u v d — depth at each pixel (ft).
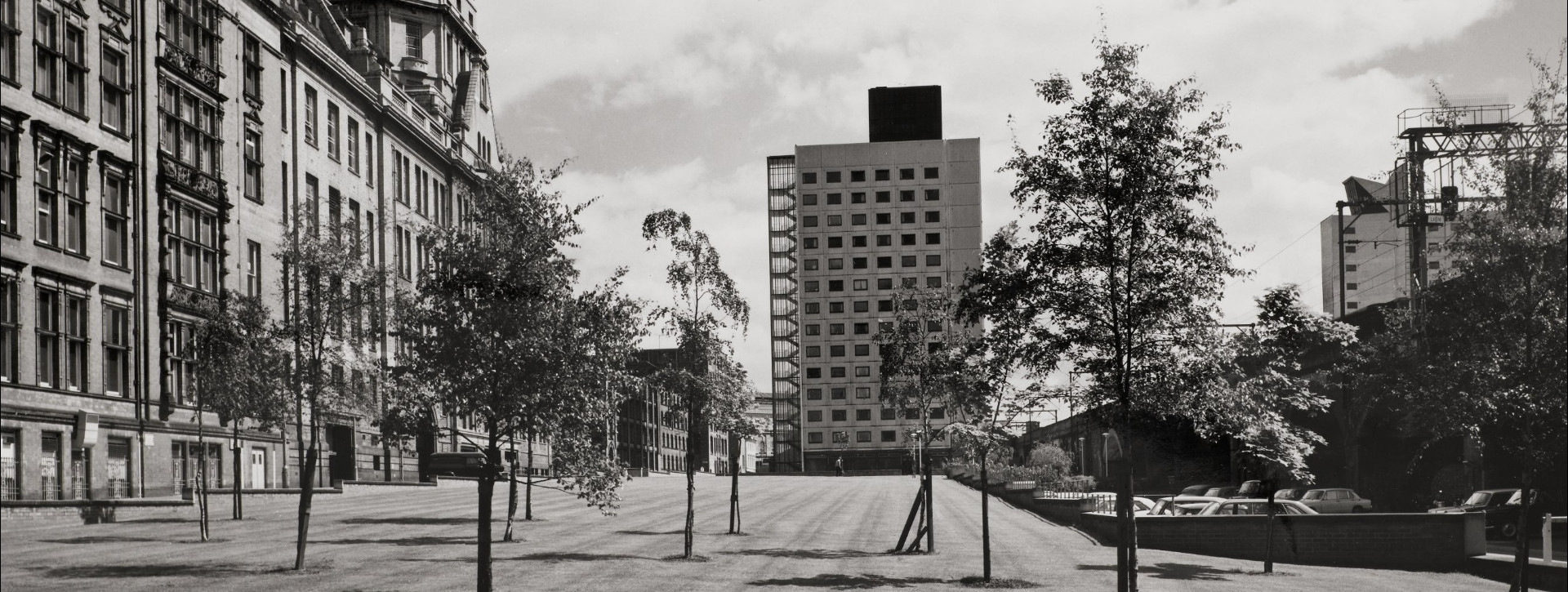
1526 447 74.79
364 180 222.48
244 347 104.01
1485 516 115.44
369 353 100.32
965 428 91.97
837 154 574.56
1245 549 118.93
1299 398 88.22
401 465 228.63
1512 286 72.59
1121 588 72.90
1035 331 76.89
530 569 89.66
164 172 149.89
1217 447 177.17
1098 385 76.43
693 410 106.73
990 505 192.75
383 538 112.37
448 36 310.65
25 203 120.26
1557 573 84.23
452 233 72.18
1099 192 73.87
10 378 118.21
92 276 133.59
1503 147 72.59
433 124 264.31
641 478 330.34
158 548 96.89
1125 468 75.10
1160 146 73.26
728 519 152.97
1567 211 69.31
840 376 566.77
